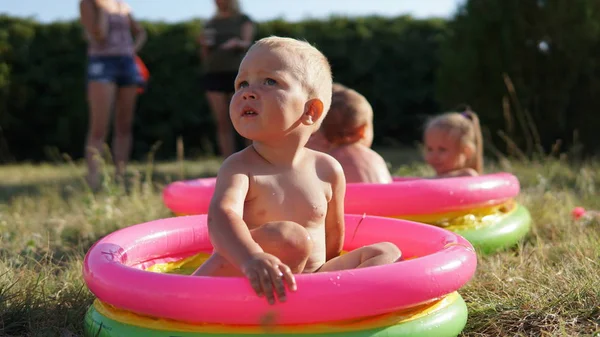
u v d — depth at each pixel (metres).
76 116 9.69
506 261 2.99
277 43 2.10
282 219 2.10
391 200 3.04
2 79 9.34
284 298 1.74
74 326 2.35
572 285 2.44
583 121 6.97
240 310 1.76
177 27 10.05
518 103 6.85
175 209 3.47
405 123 10.69
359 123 3.35
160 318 1.88
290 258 1.94
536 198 4.43
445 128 4.12
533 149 6.98
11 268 2.79
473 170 4.05
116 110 6.01
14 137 9.71
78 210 4.55
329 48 10.37
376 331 1.84
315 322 1.80
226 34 6.41
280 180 2.12
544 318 2.27
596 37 6.82
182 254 2.77
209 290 1.78
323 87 2.16
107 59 5.61
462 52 7.08
